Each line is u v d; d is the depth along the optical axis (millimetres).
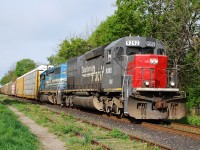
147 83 16609
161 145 10383
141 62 16859
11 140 10711
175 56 30031
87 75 24031
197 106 28266
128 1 33250
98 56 21578
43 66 45969
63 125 15641
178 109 16797
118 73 18125
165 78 17172
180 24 29750
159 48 18141
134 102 16328
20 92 60812
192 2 29844
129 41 17812
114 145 11164
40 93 43344
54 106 33656
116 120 18328
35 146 11023
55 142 12359
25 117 21922
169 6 31734
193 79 30016
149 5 33500
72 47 51750
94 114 22703
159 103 16344
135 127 15375
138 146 10906
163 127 14836
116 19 33812
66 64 32688
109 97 20109
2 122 15008
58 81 33031
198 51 28797
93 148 10469
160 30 32500
